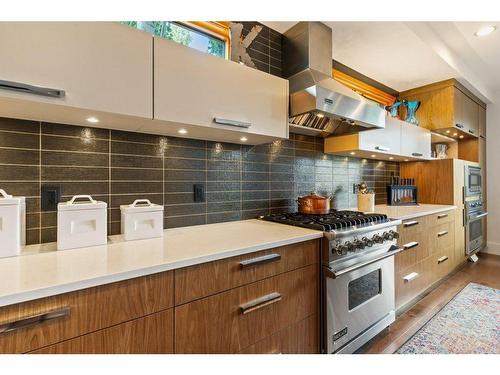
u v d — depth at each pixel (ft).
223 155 5.79
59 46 2.99
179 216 5.15
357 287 5.28
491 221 12.44
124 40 3.43
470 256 11.02
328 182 8.04
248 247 3.67
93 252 3.37
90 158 4.21
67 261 2.99
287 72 6.35
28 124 3.73
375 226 5.45
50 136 3.88
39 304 2.30
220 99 4.32
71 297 2.45
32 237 3.75
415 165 10.75
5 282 2.38
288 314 4.20
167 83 3.78
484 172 12.21
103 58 3.27
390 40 6.74
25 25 2.82
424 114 10.04
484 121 12.19
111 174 4.40
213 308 3.36
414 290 7.30
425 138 9.79
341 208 8.41
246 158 6.16
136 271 2.76
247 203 6.15
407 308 7.12
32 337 2.28
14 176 3.63
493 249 12.39
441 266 8.66
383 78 9.20
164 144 4.99
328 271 4.59
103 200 4.31
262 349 3.86
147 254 3.27
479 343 5.58
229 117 4.42
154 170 4.86
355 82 8.75
